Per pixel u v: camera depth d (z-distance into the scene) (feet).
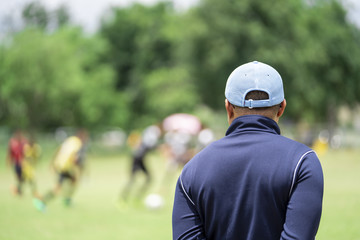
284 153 17.72
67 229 83.61
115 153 357.00
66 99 389.80
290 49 341.82
